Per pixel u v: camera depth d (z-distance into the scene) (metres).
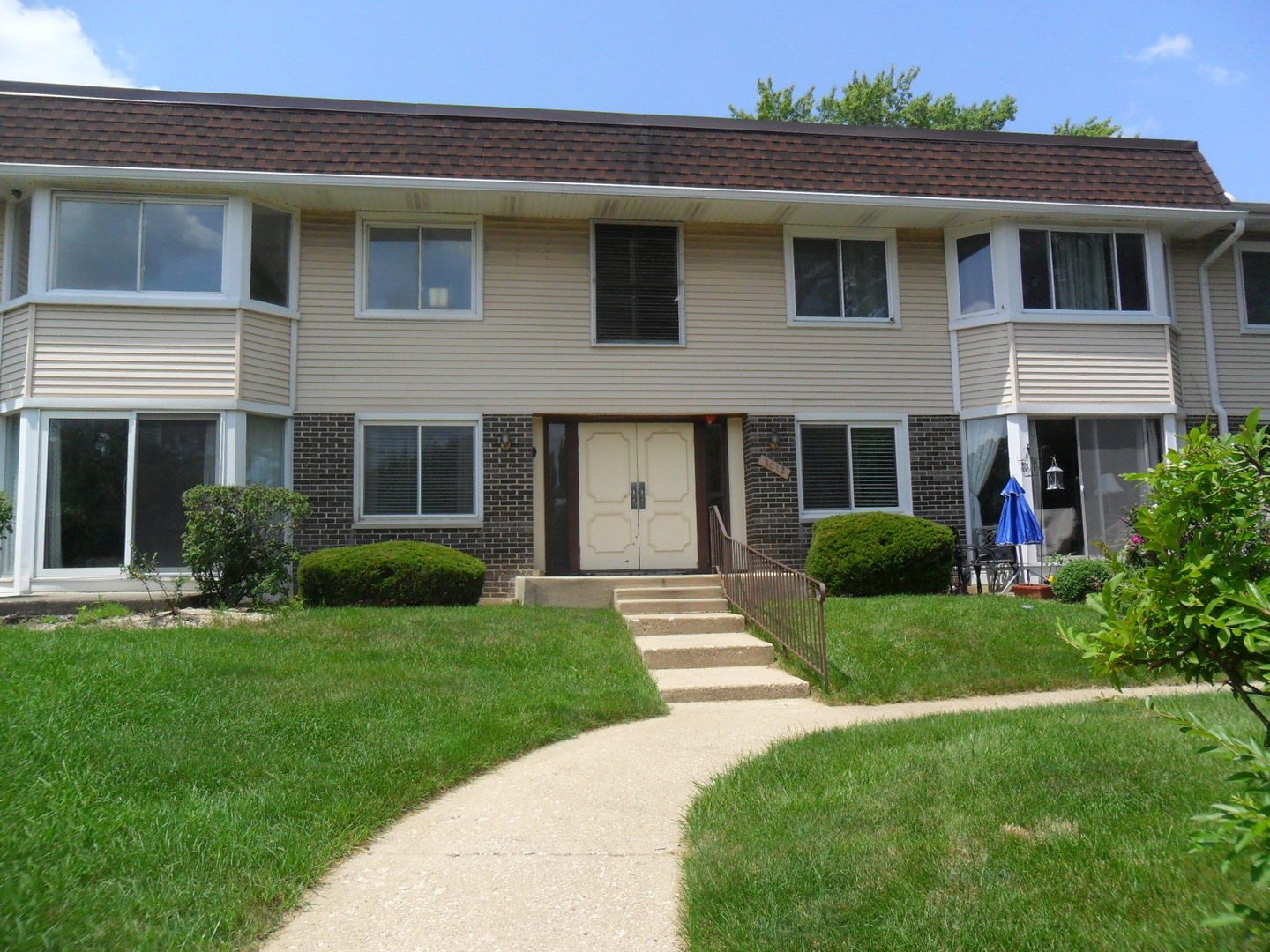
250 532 10.74
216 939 3.49
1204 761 5.08
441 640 8.78
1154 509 3.30
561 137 13.18
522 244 13.57
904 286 14.30
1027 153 14.25
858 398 13.99
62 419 11.70
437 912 3.83
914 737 5.99
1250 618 2.90
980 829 4.23
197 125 12.38
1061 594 11.80
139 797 4.74
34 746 5.23
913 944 3.25
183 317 12.07
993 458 13.86
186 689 6.66
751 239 14.09
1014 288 13.79
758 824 4.55
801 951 3.28
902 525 12.23
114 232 12.09
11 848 3.93
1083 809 4.43
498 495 13.14
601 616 10.77
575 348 13.52
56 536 11.50
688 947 3.48
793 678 8.51
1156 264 14.26
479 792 5.40
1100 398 13.80
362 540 12.80
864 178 13.58
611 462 13.80
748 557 10.49
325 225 13.15
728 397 13.73
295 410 12.80
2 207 12.56
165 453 11.90
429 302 13.33
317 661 7.80
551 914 3.82
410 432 13.12
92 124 12.10
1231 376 15.02
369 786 5.12
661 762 6.00
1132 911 3.40
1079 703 6.97
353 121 12.81
